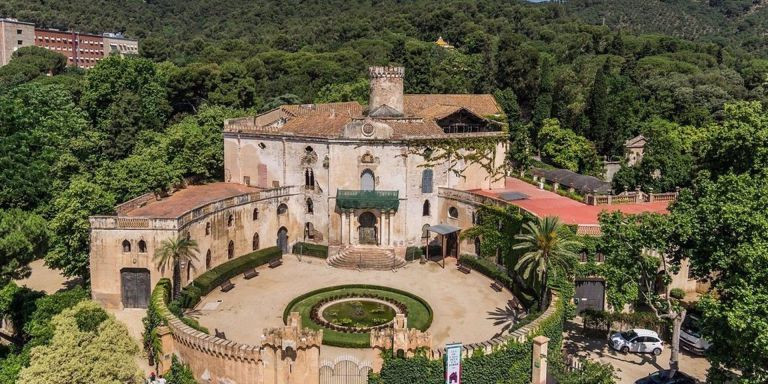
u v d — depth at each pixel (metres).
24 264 49.69
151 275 58.28
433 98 98.56
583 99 123.25
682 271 60.25
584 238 57.72
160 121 112.75
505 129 88.12
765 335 31.19
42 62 152.62
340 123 77.19
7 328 57.25
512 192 78.75
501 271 66.69
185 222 60.00
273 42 182.50
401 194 74.69
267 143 79.94
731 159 54.03
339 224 75.50
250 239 73.38
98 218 58.06
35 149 75.81
